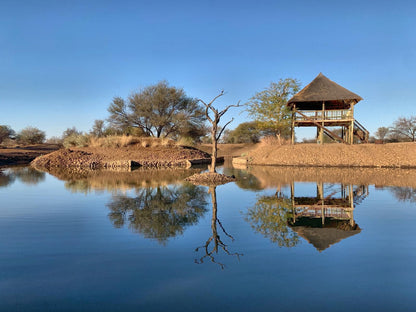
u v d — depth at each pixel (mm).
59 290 3268
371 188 11648
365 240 5070
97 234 5383
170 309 2861
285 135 50094
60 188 11625
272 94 34906
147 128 38844
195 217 6785
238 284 3389
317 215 7020
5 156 29531
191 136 41438
